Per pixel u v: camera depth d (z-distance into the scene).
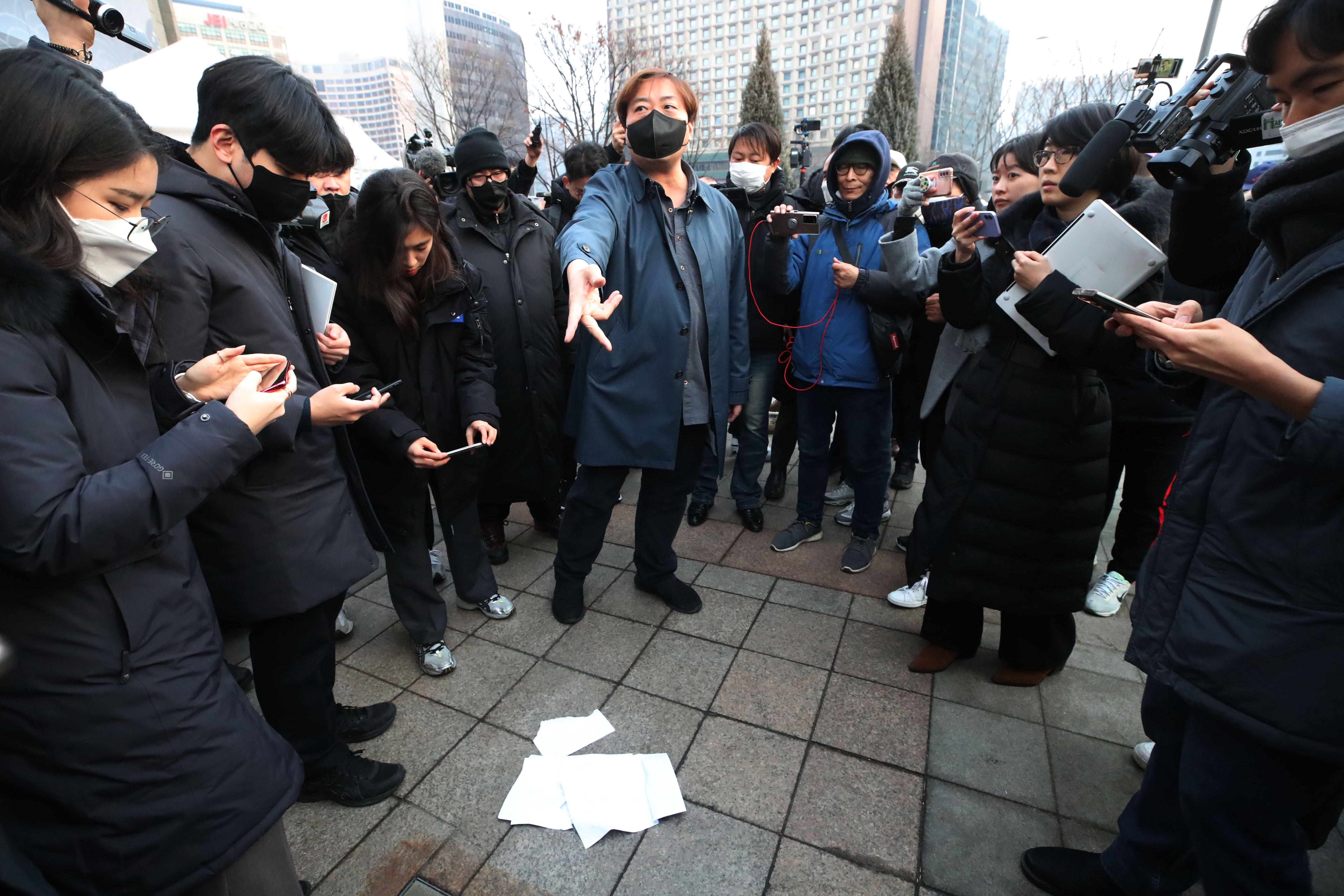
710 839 1.76
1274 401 0.98
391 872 1.68
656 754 2.04
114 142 0.92
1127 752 2.05
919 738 2.11
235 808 1.11
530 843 1.75
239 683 2.32
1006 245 2.13
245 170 1.43
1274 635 1.05
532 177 4.07
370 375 2.21
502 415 2.97
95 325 0.98
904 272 2.61
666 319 2.36
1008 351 2.06
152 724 1.01
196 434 1.00
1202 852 1.22
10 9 3.22
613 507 2.62
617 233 2.30
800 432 3.23
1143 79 1.72
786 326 3.37
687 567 3.16
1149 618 1.27
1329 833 1.39
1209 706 1.13
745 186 3.39
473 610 2.82
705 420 2.57
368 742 2.10
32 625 0.92
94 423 0.98
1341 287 0.99
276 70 1.42
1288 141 1.03
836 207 3.01
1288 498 1.02
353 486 1.79
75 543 0.87
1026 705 2.25
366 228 2.04
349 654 2.54
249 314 1.44
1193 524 1.19
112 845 1.01
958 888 1.63
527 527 3.65
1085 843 1.75
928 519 2.24
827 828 1.79
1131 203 1.98
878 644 2.58
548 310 3.00
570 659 2.50
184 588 1.09
